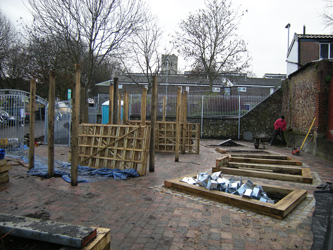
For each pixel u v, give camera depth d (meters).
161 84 32.81
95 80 34.34
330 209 4.29
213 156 10.89
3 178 5.79
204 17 22.95
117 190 5.50
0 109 9.75
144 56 22.59
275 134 15.27
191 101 19.66
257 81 36.22
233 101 19.30
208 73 23.88
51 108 6.32
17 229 1.97
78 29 12.00
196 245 3.24
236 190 5.07
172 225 3.81
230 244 3.27
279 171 7.56
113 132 7.44
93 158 7.58
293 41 21.34
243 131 18.83
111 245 3.21
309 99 12.35
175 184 5.55
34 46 16.22
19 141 9.74
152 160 7.46
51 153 6.38
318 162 9.48
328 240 3.16
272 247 3.19
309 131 11.43
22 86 28.48
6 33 26.08
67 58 13.41
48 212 4.23
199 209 4.45
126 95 11.85
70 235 1.85
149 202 4.78
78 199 4.89
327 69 10.87
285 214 4.09
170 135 11.74
